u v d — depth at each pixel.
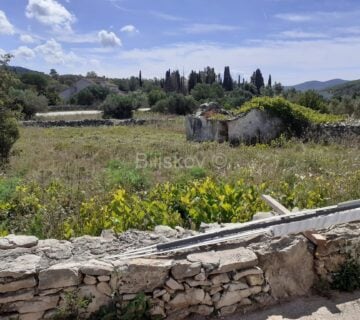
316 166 9.38
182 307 3.15
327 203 5.70
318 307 3.31
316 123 15.31
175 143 15.32
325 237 3.70
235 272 3.23
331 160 9.95
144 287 3.07
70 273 2.98
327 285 3.57
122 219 4.83
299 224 3.40
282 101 15.86
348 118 16.30
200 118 17.08
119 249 3.51
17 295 2.92
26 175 9.32
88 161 11.42
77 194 6.86
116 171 8.88
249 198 5.34
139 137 18.62
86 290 3.01
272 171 8.19
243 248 3.43
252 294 3.29
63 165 10.52
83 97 56.34
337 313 3.23
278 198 5.66
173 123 25.67
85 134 20.44
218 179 7.76
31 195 6.70
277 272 3.44
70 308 2.96
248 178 7.64
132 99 37.19
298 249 3.51
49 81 72.62
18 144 15.52
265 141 15.45
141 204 5.43
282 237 3.57
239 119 15.88
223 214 4.88
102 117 35.16
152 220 4.82
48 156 12.28
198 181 7.22
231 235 3.51
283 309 3.28
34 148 14.39
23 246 3.48
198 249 3.40
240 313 3.23
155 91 46.59
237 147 14.10
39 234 5.00
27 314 2.94
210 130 16.56
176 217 4.90
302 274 3.54
